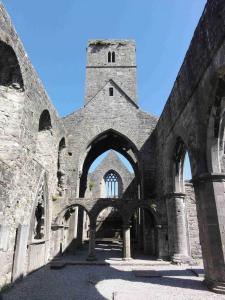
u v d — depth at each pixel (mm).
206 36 8625
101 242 27875
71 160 18547
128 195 33031
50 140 14688
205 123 9055
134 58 26766
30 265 11016
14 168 9195
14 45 9188
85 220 29906
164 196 15148
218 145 8836
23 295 7539
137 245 23594
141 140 19125
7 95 9898
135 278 10109
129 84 25688
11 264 8883
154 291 8008
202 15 8922
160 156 17109
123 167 34250
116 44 27297
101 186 33531
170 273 11094
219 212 8266
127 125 19594
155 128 19062
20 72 9828
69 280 9727
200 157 9297
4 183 8383
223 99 8305
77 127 19438
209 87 8547
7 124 9602
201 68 9203
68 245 17656
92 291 8062
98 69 26359
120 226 30859
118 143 23906
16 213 9367
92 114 19891
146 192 17766
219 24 7625
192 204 16109
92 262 13977
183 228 13891
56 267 12312
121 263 13719
